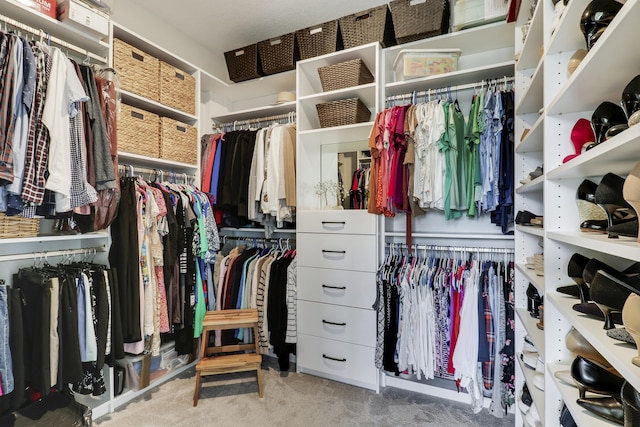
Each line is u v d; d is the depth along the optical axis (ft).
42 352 4.78
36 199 4.38
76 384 5.37
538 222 4.45
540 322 4.34
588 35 2.61
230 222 8.77
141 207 6.22
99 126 5.26
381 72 7.27
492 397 5.94
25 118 4.31
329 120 7.79
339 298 7.26
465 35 6.69
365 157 8.49
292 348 8.07
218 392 6.79
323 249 7.48
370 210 6.84
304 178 8.22
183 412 6.05
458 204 6.33
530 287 5.12
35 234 5.34
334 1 7.50
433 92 7.04
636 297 1.94
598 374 2.66
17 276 5.40
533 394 4.05
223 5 7.68
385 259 7.52
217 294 8.47
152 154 7.06
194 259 7.33
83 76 5.17
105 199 5.57
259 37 9.11
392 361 6.54
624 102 2.31
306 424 5.70
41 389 4.75
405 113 6.61
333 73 7.64
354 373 7.06
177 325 6.89
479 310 5.91
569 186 3.45
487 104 6.06
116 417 5.87
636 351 2.06
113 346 5.66
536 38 4.34
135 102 6.93
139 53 6.73
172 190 7.22
